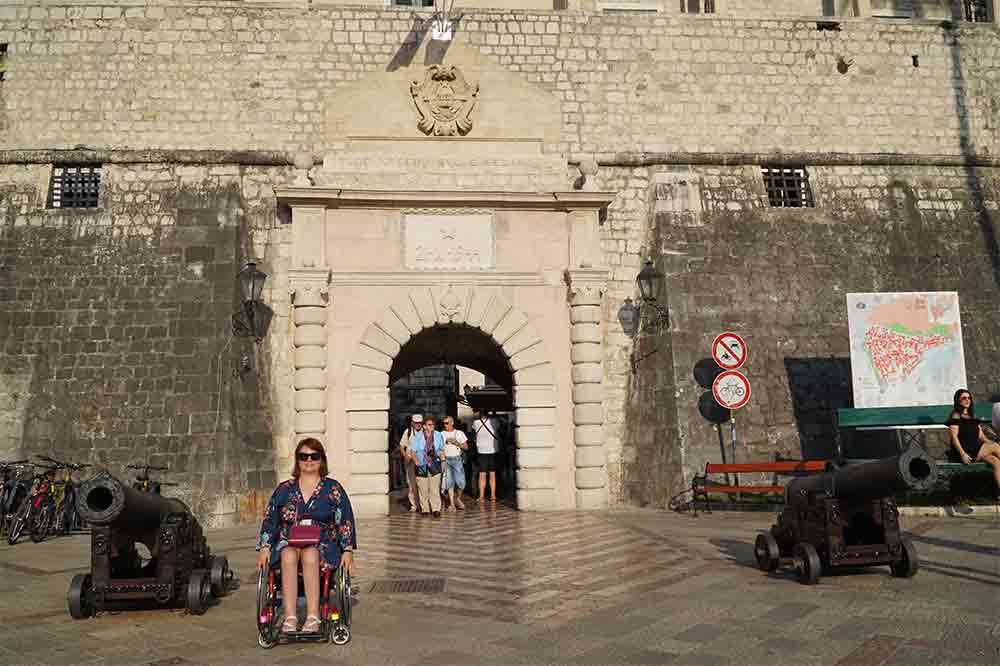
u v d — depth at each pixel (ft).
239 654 17.35
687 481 45.62
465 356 60.29
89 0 49.75
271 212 48.37
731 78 53.83
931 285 52.26
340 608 18.10
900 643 16.63
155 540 21.95
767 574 24.95
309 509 18.84
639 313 49.57
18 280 45.60
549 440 46.65
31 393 43.45
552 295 48.01
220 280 46.19
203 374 44.04
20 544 35.88
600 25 52.95
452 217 47.83
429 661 16.47
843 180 53.93
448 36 50.67
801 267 51.42
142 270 46.29
